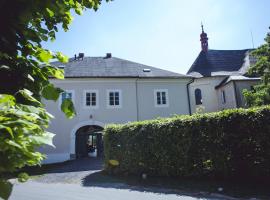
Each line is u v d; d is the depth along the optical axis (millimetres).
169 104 23516
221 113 10141
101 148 22625
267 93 19188
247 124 9453
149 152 12344
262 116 9164
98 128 23141
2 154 1077
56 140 21141
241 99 27234
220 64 33969
